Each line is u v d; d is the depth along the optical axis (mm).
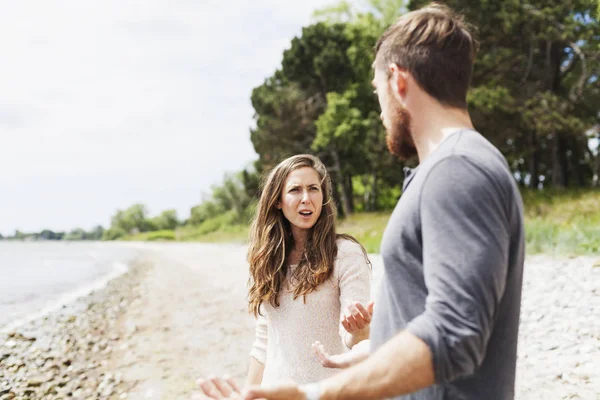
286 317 1934
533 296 6375
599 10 8477
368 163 35469
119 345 7395
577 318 5238
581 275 7043
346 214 36312
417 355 899
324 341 1897
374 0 34625
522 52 22734
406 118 1189
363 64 34406
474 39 1180
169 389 5172
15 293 15602
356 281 1891
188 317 8945
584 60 21609
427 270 973
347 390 944
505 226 977
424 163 1098
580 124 20484
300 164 2023
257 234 2074
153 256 35531
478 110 20781
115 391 5266
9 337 8383
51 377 5902
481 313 901
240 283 12805
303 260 1963
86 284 17875
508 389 1047
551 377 3883
